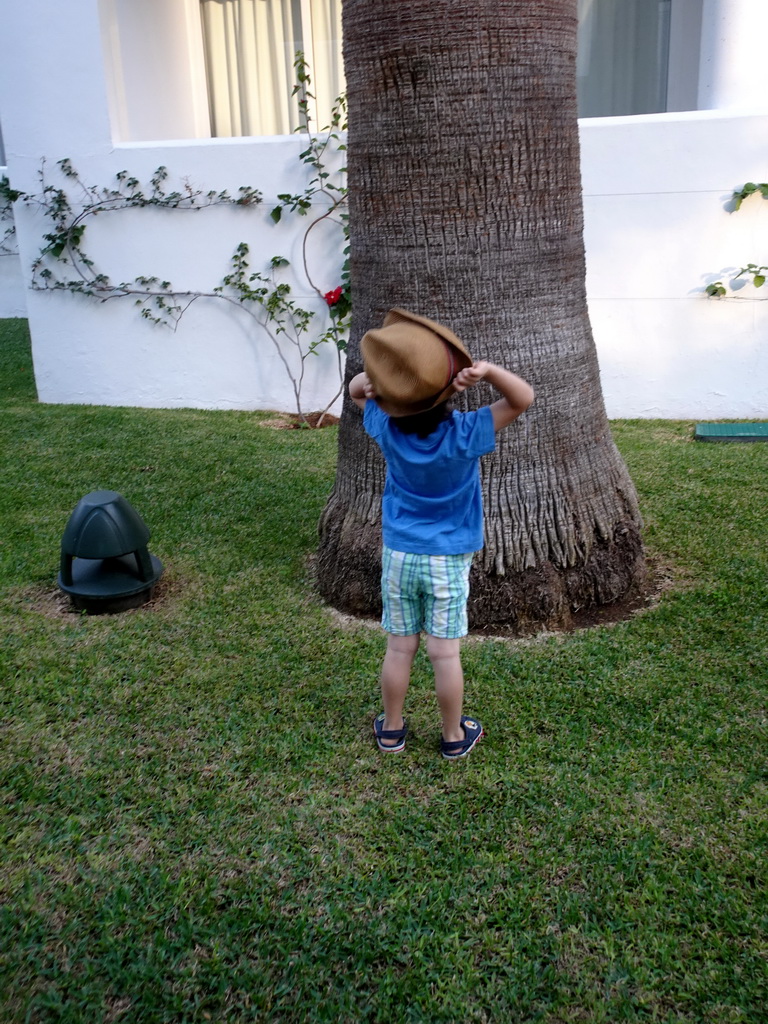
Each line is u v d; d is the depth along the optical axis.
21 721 3.40
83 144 7.88
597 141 6.95
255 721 3.38
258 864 2.66
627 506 4.28
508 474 3.95
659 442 6.84
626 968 2.29
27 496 6.02
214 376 8.30
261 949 2.37
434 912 2.46
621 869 2.59
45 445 7.18
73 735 3.31
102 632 4.14
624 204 7.07
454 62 3.51
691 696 3.44
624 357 7.47
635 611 4.19
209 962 2.33
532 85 3.61
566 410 4.00
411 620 3.01
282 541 5.23
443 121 3.59
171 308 8.18
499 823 2.79
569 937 2.38
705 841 2.69
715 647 3.81
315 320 7.91
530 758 3.11
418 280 3.80
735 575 4.50
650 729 3.24
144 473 6.48
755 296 7.10
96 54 7.60
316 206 7.58
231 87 9.16
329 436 7.46
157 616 4.30
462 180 3.67
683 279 7.18
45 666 3.82
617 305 7.34
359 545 4.20
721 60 6.80
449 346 2.74
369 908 2.49
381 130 3.69
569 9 3.69
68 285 8.28
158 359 8.37
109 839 2.77
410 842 2.73
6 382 9.64
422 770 3.07
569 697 3.47
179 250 8.00
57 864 2.67
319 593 4.51
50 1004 2.22
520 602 4.00
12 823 2.84
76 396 8.64
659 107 8.16
